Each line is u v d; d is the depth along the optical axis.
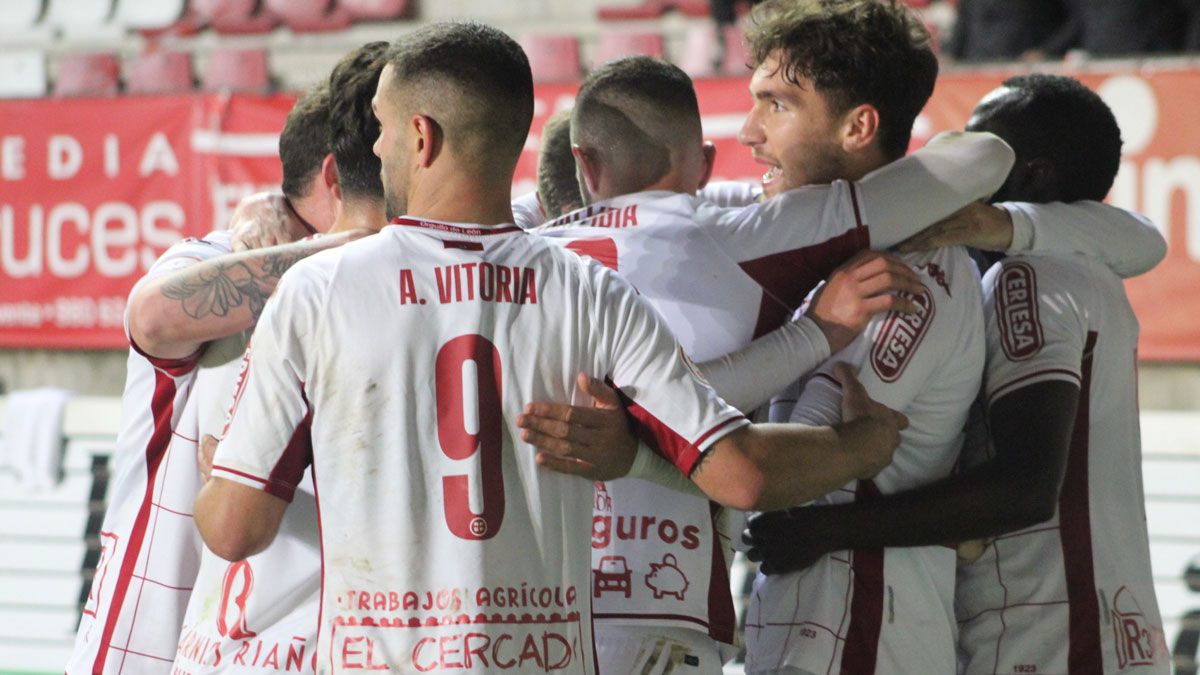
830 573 8.07
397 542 6.32
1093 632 8.41
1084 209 8.78
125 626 8.27
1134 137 20.22
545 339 6.56
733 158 21.09
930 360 7.94
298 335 6.40
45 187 23.89
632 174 8.11
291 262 7.67
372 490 6.35
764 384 7.52
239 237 8.41
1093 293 8.55
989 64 21.11
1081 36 23.52
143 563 8.29
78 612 18.61
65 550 18.77
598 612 7.46
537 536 6.48
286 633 7.11
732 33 27.20
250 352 6.49
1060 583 8.48
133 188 23.58
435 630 6.29
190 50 31.09
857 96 8.11
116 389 24.25
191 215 23.38
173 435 8.30
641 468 6.84
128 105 23.48
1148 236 8.95
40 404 19.16
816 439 6.92
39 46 32.44
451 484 6.37
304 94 8.77
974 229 8.25
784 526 8.08
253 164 23.14
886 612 8.02
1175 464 16.27
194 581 8.34
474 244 6.59
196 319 7.56
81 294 23.88
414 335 6.42
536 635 6.40
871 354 7.84
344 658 6.31
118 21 32.59
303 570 7.14
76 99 23.67
